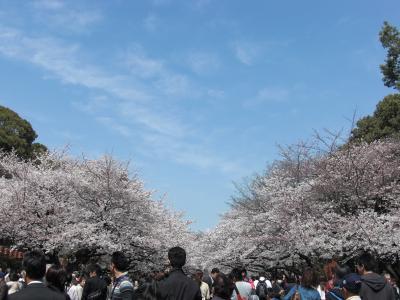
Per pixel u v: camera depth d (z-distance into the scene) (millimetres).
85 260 23406
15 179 25062
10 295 4141
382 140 22906
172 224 30203
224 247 28750
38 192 23312
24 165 25375
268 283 16953
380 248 17391
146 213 24719
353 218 18719
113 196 23781
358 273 6398
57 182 23609
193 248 30922
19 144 36094
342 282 5453
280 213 21734
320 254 20391
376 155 20578
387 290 5977
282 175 25094
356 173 19734
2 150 33688
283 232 22359
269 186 25125
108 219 23156
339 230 18828
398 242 17203
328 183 20391
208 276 12203
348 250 19078
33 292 4105
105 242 21625
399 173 19688
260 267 28766
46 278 4641
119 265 6234
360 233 18109
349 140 21469
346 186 20141
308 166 24359
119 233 23438
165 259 25172
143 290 5797
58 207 22812
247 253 25047
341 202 20734
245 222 26344
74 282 12109
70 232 21438
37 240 21969
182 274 5676
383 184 19859
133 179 24906
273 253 24375
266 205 26266
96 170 23922
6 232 22047
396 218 17750
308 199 21328
